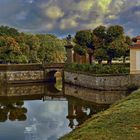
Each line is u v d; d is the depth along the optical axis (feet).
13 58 374.63
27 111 179.73
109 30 299.79
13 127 141.69
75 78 283.18
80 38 311.68
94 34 306.76
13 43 378.53
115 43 289.94
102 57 291.17
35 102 209.97
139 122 80.74
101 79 241.55
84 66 270.26
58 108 185.88
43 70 320.29
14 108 190.19
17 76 312.71
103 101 199.31
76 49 311.68
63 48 441.68
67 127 138.51
